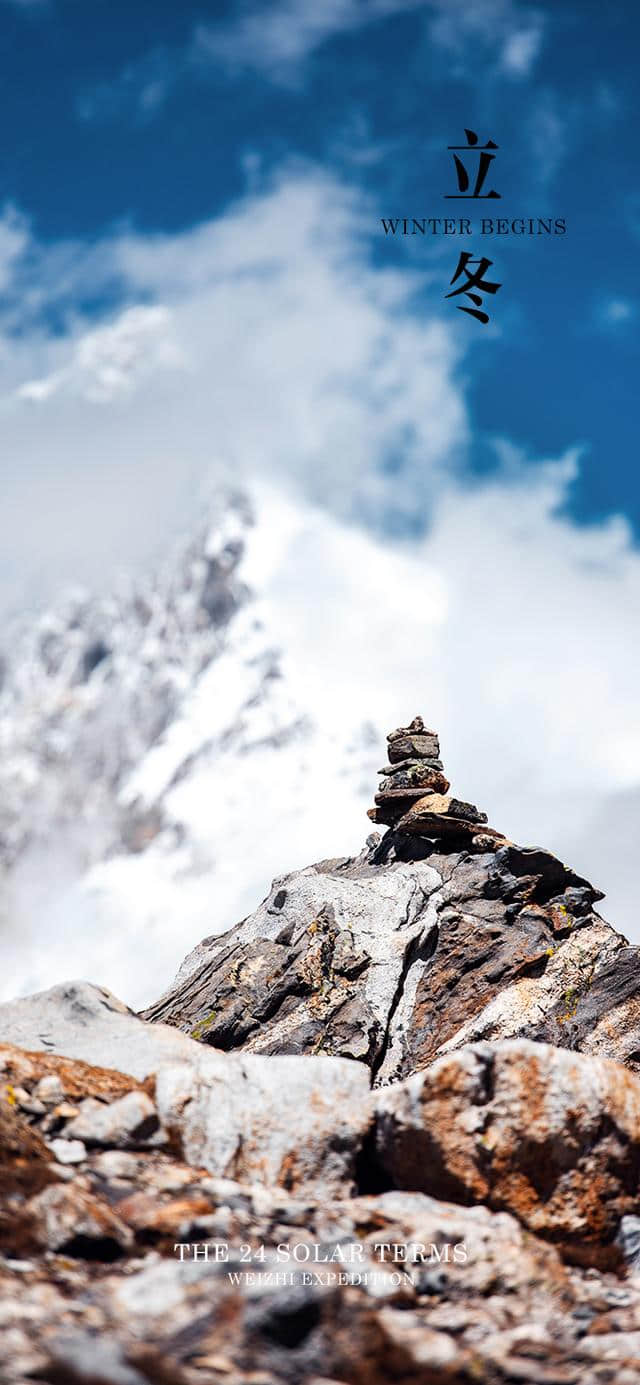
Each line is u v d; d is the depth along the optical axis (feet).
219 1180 35.50
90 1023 43.09
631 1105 37.04
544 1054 36.94
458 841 66.44
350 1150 36.70
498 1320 30.37
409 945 61.11
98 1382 23.90
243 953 62.28
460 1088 36.47
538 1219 35.76
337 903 63.00
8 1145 33.76
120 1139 36.63
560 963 60.23
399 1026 59.11
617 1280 34.99
